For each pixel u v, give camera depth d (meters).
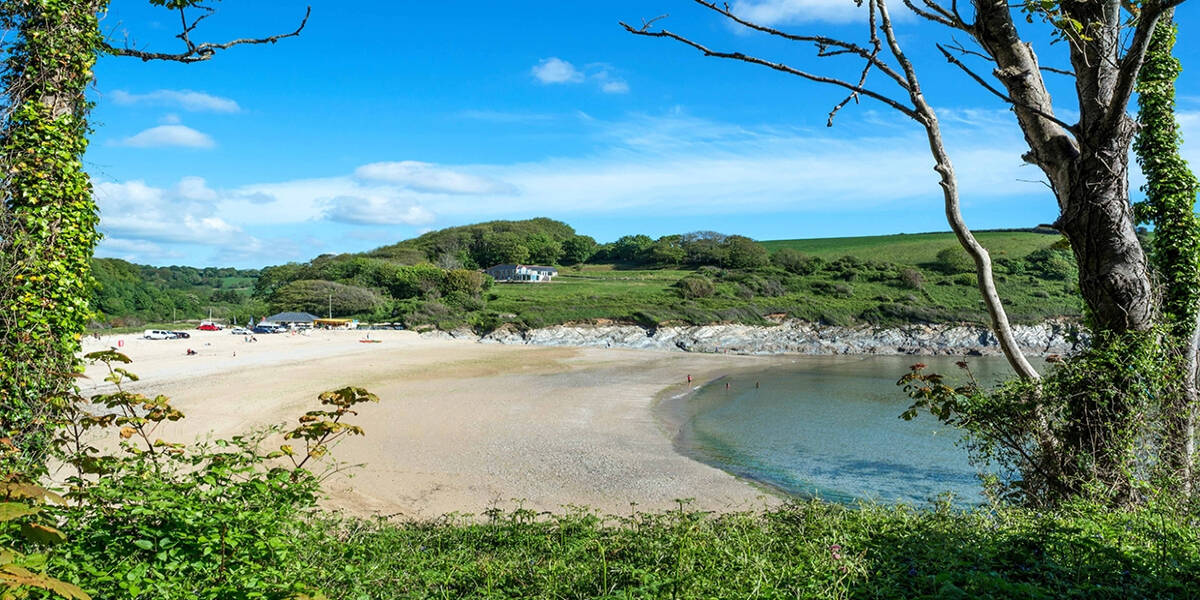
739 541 6.00
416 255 130.00
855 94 6.95
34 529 3.24
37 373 7.27
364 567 5.61
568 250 132.12
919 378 8.99
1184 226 9.42
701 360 55.12
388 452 19.27
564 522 7.52
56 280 7.56
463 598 5.29
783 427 25.27
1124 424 7.95
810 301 79.19
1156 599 4.48
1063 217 8.47
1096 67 7.76
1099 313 8.30
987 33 8.24
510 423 24.33
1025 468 8.59
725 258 106.62
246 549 4.90
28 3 7.64
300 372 39.72
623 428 24.25
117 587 4.22
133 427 6.40
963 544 5.64
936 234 124.75
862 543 5.93
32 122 7.61
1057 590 4.60
